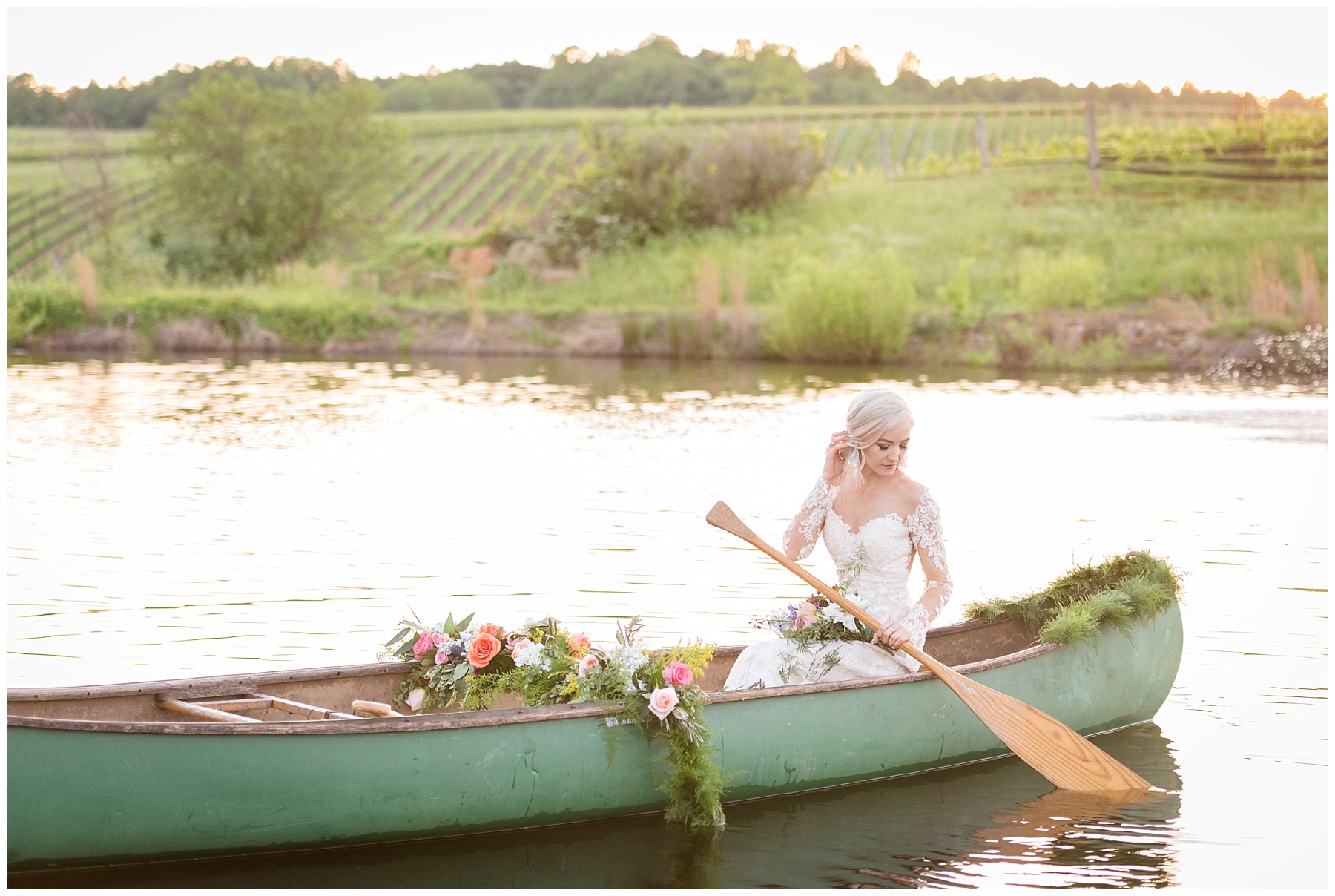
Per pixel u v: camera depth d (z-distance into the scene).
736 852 3.76
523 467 10.95
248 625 6.01
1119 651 4.90
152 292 24.92
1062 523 8.68
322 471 10.70
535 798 3.86
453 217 33.62
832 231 26.81
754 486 10.02
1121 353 20.38
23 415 13.91
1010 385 17.91
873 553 4.60
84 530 8.18
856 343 21.23
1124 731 4.91
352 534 8.19
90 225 31.08
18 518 8.54
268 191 28.73
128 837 3.43
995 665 4.54
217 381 17.88
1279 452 11.93
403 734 3.67
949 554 7.72
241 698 4.16
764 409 14.99
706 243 26.83
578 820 3.97
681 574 7.16
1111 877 3.58
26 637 5.75
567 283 25.86
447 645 4.38
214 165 28.94
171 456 11.36
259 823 3.54
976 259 24.44
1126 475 10.66
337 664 5.39
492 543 7.94
